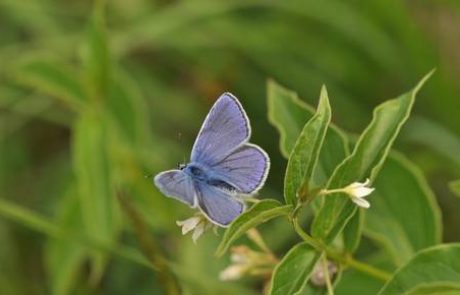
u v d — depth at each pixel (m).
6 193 0.80
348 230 0.48
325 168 0.47
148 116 0.79
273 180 0.76
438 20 0.83
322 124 0.43
